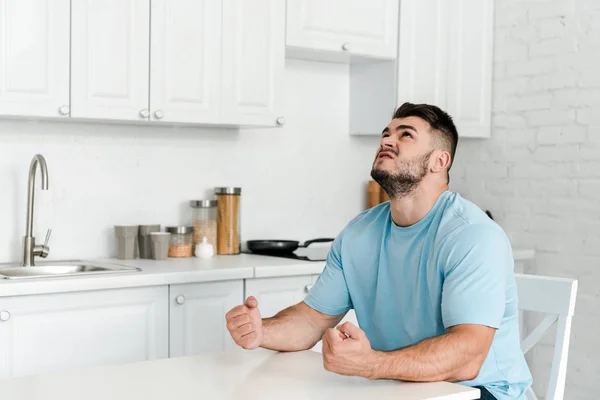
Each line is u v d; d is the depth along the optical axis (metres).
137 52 3.13
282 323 2.03
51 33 2.95
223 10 3.32
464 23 4.04
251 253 3.68
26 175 3.24
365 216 2.14
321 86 3.98
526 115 3.99
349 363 1.59
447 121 2.03
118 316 2.85
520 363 1.95
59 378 1.65
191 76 3.25
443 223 1.91
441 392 1.57
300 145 3.94
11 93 2.88
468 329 1.72
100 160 3.40
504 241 1.85
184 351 3.00
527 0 3.98
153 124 3.47
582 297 3.75
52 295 2.71
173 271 2.96
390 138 2.01
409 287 1.96
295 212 3.94
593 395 3.70
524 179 3.99
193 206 3.54
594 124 3.70
